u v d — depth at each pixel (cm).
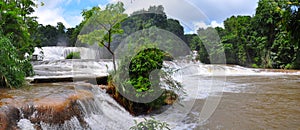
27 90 454
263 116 446
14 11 695
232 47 2095
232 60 2109
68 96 394
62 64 1120
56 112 332
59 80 610
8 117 288
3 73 479
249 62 2170
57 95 399
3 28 646
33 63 1118
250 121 413
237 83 963
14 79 503
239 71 1592
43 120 317
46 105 334
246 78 1188
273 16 1950
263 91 743
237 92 716
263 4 2070
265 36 2039
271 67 1970
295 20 442
